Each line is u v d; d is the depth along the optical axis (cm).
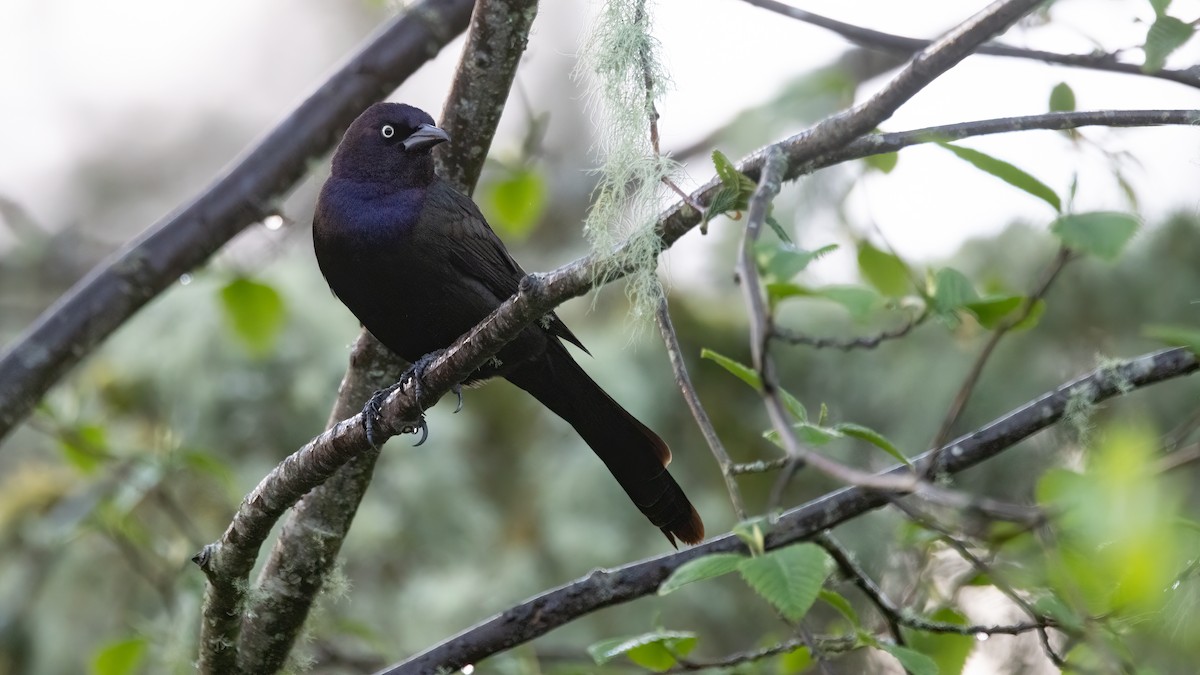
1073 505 456
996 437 730
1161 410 1152
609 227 683
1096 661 650
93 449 1078
